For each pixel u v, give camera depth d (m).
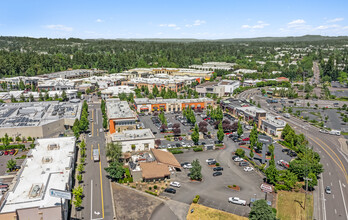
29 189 91.62
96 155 132.75
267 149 149.62
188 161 135.00
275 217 85.81
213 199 102.38
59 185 94.31
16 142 158.75
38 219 80.50
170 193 106.12
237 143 160.62
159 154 132.62
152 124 197.12
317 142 166.25
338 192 109.31
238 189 109.38
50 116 183.50
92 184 112.06
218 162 134.62
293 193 108.06
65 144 134.75
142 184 112.69
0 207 80.25
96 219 89.88
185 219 90.56
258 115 189.12
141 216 91.75
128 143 142.88
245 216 92.56
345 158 143.00
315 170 117.19
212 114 199.88
